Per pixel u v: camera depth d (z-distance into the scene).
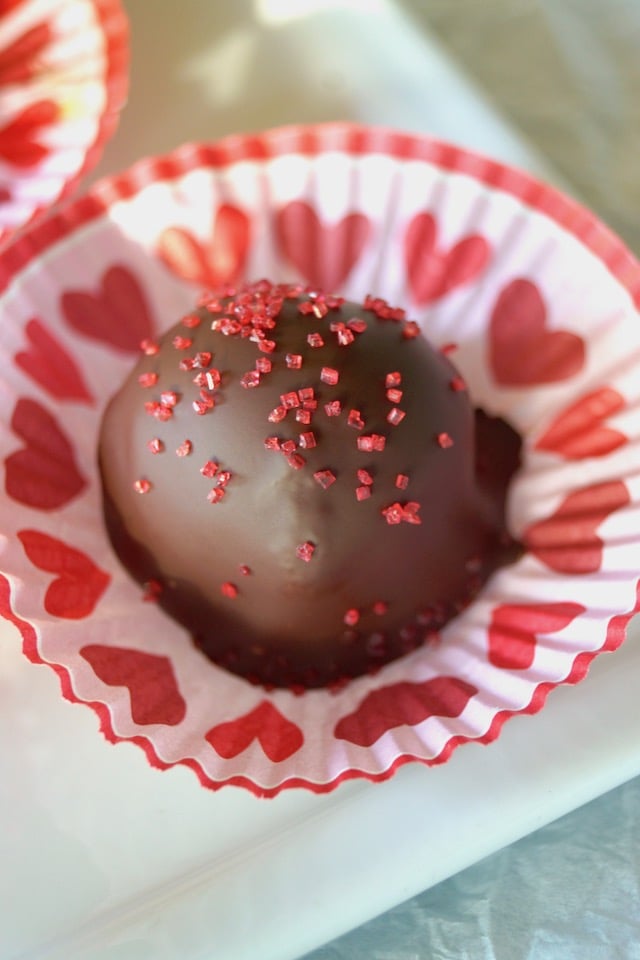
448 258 0.15
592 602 0.12
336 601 0.13
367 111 0.18
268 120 0.18
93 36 0.15
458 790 0.12
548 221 0.14
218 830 0.12
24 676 0.13
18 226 0.15
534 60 0.21
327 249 0.15
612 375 0.14
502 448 0.14
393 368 0.13
